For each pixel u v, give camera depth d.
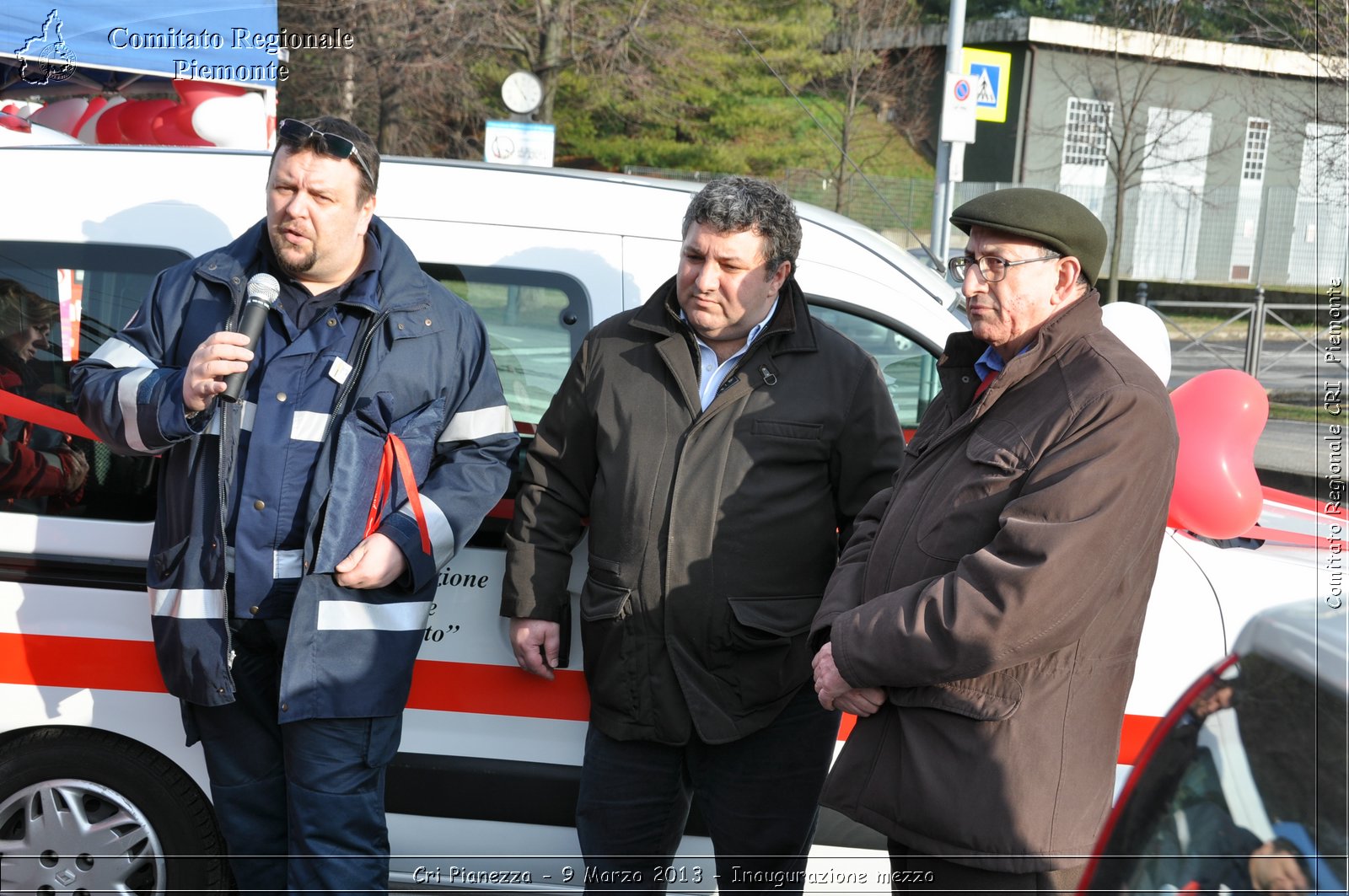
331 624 2.45
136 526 2.76
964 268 2.25
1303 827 1.47
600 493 2.56
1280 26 14.68
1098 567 1.99
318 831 2.50
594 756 2.62
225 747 2.59
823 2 20.88
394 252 2.56
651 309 2.57
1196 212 17.75
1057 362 2.14
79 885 2.84
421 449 2.50
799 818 2.62
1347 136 12.95
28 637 2.79
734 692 2.52
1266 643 1.62
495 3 16.00
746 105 20.62
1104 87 20.11
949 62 9.36
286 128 2.38
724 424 2.51
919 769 2.11
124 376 2.38
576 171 3.09
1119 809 1.64
